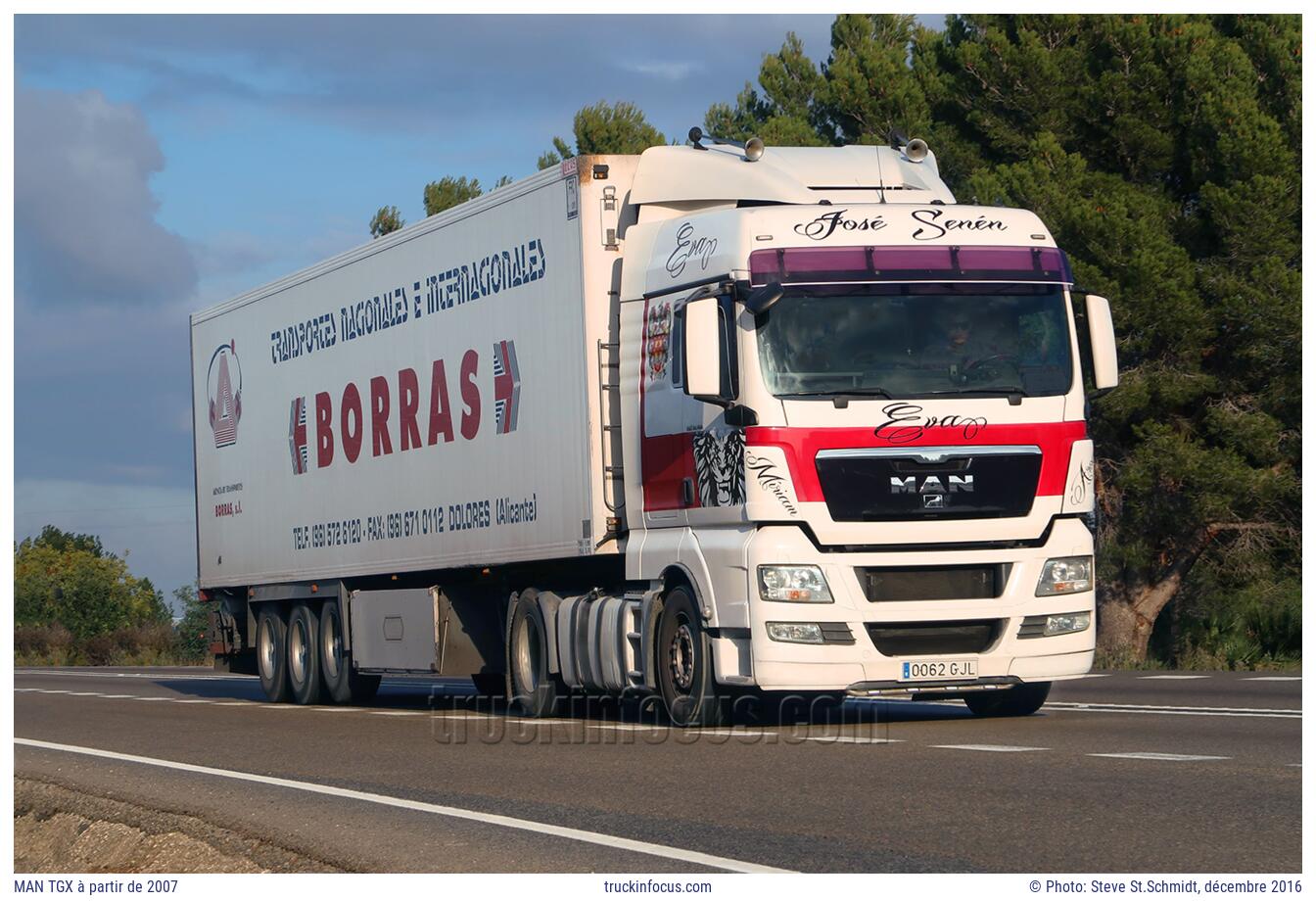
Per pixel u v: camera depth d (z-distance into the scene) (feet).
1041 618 66.03
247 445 111.86
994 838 38.83
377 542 94.63
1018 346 66.44
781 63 207.31
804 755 56.75
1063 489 66.44
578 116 231.50
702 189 72.54
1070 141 164.96
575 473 74.84
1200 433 158.40
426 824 44.37
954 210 67.92
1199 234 158.40
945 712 77.05
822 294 65.16
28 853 49.21
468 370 84.48
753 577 64.28
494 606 89.71
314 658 103.81
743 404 64.34
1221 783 46.26
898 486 64.49
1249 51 158.61
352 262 97.14
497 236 81.46
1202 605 171.32
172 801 51.67
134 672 186.70
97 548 406.41
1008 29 169.27
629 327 72.69
